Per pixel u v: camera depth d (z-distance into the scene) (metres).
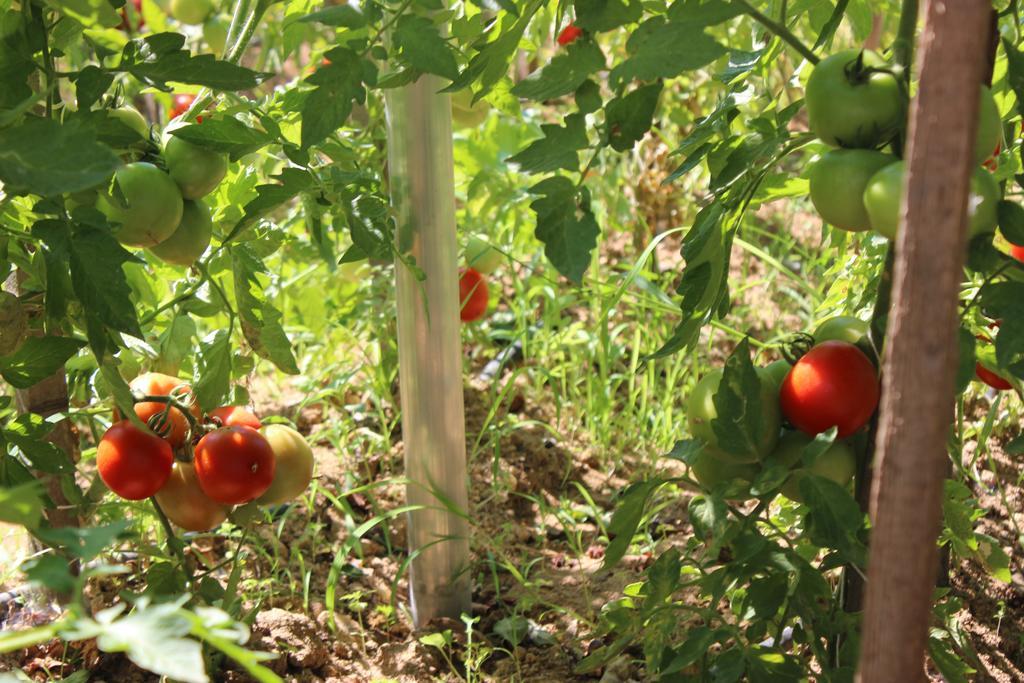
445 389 2.21
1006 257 1.47
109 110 1.83
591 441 3.13
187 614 0.96
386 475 2.96
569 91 1.51
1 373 1.75
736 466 1.72
